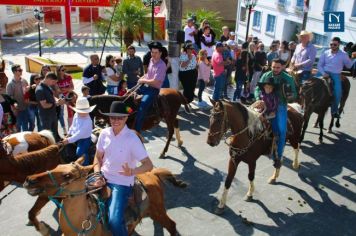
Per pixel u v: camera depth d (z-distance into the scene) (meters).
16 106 8.75
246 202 6.87
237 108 6.17
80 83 14.80
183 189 7.22
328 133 10.39
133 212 4.50
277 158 7.13
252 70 12.62
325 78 9.36
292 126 7.61
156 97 8.15
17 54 21.83
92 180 4.23
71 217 4.11
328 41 21.39
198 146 9.26
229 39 15.58
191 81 11.45
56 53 22.64
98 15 28.22
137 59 10.91
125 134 4.21
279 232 6.07
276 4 25.17
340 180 7.84
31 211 5.57
